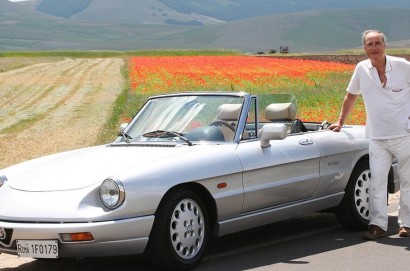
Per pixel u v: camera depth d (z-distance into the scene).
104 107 26.12
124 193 5.50
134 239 5.57
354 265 6.00
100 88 37.09
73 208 5.48
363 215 7.57
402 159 7.06
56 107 27.23
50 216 5.48
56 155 6.92
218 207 6.14
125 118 21.19
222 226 6.24
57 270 6.22
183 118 6.96
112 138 16.48
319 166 7.10
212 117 6.87
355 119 19.73
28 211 5.57
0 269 6.31
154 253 5.78
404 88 6.98
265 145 6.62
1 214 5.67
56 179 5.89
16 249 5.60
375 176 7.11
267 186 6.54
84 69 57.25
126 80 42.88
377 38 6.91
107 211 5.47
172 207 5.80
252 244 7.02
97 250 5.47
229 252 6.68
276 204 6.73
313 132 7.41
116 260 6.50
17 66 62.91
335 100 27.05
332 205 7.36
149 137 6.82
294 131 7.45
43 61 76.94
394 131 6.99
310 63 57.31
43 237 5.44
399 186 7.93
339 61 67.06
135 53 104.94
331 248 6.71
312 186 7.02
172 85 37.38
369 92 7.08
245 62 59.91
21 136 17.80
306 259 6.27
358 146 7.54
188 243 5.97
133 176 5.61
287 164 6.75
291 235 7.42
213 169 6.08
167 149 6.36
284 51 120.44
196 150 6.25
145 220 5.60
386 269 5.84
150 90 34.75
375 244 6.86
